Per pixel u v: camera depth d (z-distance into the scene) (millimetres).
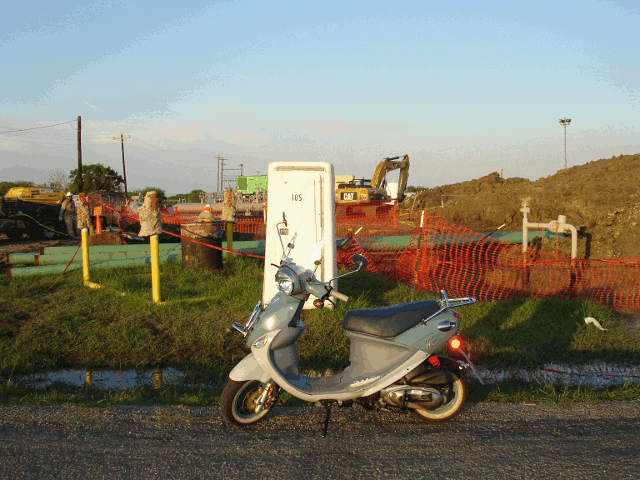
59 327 7070
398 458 3633
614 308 8531
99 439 3877
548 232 14531
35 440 3842
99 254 11703
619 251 14039
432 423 4230
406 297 8992
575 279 10055
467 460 3594
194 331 6949
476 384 5332
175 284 9438
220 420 4270
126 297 8523
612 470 3428
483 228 24422
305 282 4043
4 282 9828
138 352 6344
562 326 7262
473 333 6926
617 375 5719
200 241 10453
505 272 10984
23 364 5973
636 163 27125
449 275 11070
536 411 4477
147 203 8094
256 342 4066
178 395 5012
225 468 3477
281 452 3717
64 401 4668
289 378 4062
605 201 18719
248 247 13008
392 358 4148
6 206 20484
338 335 6711
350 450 3758
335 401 4168
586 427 4129
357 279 10312
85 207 9836
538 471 3426
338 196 29000
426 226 17656
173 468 3469
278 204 7777
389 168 31828
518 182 40406
